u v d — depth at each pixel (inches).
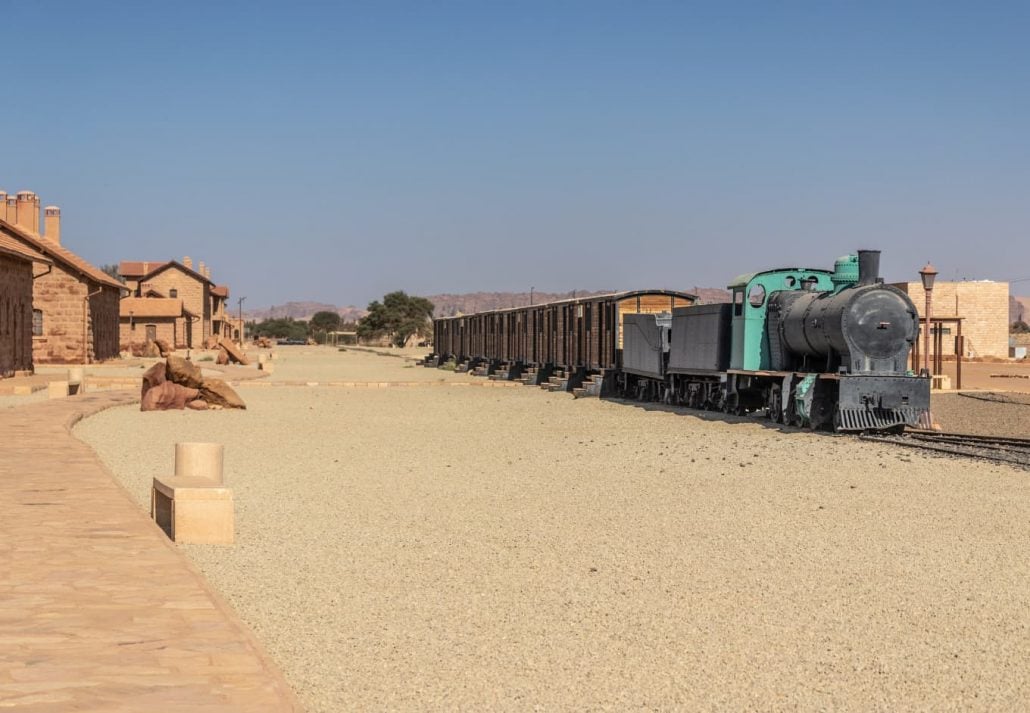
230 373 2139.5
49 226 2564.0
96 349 2440.9
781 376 986.1
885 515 516.7
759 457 731.4
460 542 454.3
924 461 703.7
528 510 533.3
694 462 709.3
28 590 319.3
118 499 491.2
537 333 1902.1
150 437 877.8
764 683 283.0
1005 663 301.0
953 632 329.4
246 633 277.9
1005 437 844.6
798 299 1013.8
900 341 903.7
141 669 246.8
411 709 258.2
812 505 543.8
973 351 2881.4
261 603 351.3
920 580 391.5
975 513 521.7
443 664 293.0
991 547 447.2
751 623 336.5
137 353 3393.2
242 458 753.6
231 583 376.8
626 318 1464.1
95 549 379.2
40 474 576.7
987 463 692.7
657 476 648.4
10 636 271.4
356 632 320.8
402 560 419.2
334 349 5078.7
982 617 345.4
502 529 483.8
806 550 439.8
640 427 981.8
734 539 461.7
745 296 1064.8
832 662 300.4
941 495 571.5
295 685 272.2
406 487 611.5
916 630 331.3
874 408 887.1
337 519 507.8
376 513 524.4
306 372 2352.4
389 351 4542.3
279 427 997.2
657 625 333.1
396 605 352.8
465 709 259.6
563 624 333.4
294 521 502.0
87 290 2290.8
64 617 290.0
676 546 447.2
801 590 376.5
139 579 334.0
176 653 259.1
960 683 285.0
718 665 296.7
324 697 264.2
